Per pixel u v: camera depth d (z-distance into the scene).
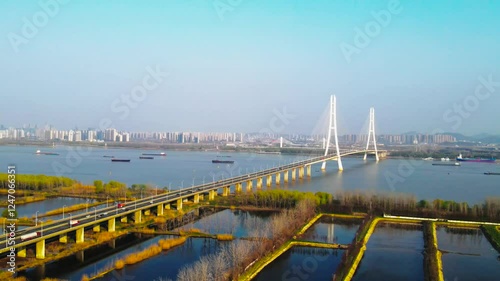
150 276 85.88
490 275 92.25
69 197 178.62
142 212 143.38
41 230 100.06
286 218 124.19
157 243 109.50
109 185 189.62
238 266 86.12
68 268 90.25
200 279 77.88
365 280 88.50
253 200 166.25
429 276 88.75
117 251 102.75
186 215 145.62
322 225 133.75
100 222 117.00
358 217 144.50
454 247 112.38
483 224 135.00
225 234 114.88
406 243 114.94
